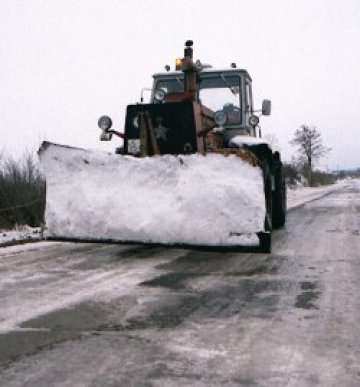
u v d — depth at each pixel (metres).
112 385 2.40
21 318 3.49
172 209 5.48
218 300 3.96
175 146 6.38
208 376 2.49
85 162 6.02
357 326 3.27
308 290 4.27
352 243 6.95
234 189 5.30
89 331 3.20
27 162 9.62
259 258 5.89
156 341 3.01
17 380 2.46
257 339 3.03
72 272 5.09
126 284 4.53
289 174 41.69
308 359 2.71
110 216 5.68
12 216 9.02
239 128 7.75
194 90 6.98
